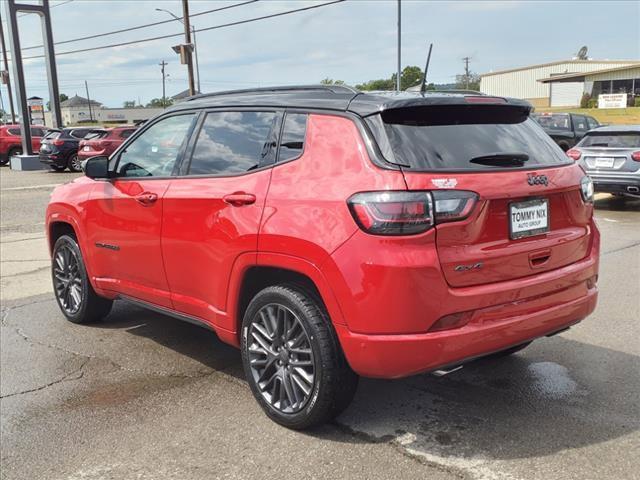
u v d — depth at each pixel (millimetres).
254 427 3594
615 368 4289
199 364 4621
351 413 3699
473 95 3527
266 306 3586
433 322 3029
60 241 5582
